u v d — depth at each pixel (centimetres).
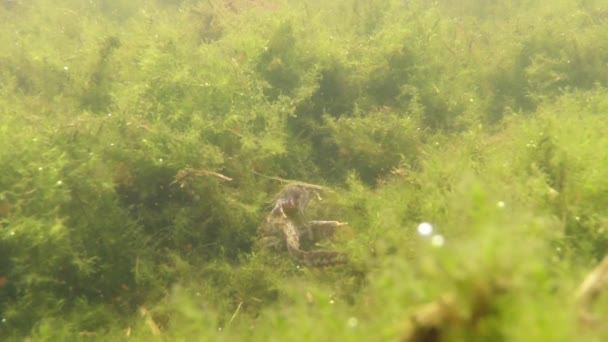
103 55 611
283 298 399
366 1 775
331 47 639
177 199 509
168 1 1143
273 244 470
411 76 636
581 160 364
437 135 560
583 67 721
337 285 386
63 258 413
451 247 161
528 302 152
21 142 444
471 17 941
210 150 500
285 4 757
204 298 415
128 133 497
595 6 849
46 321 372
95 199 449
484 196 187
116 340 382
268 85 584
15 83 680
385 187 482
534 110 686
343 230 452
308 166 574
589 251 314
